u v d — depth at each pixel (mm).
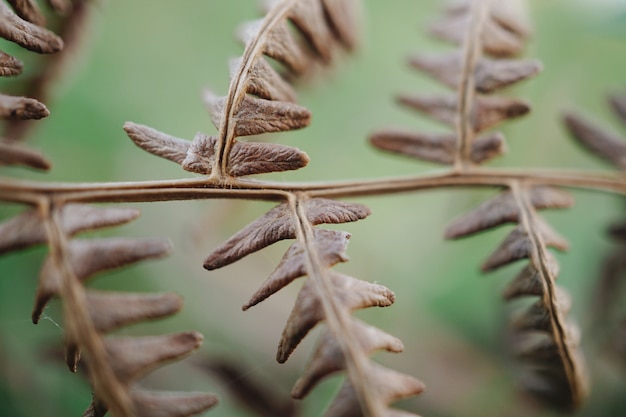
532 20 236
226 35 252
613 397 190
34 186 143
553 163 222
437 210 234
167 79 239
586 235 209
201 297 212
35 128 184
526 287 160
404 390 140
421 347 210
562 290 161
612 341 190
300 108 154
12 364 185
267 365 199
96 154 221
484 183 171
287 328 143
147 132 153
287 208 153
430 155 174
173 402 140
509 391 199
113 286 209
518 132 225
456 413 198
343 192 162
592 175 174
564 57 231
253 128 153
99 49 236
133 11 247
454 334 213
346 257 146
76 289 139
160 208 219
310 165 237
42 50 147
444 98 180
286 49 161
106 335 139
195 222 209
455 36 182
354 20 189
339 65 196
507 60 177
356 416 138
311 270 145
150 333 203
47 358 185
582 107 225
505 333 205
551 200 170
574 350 159
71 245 141
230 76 156
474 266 222
